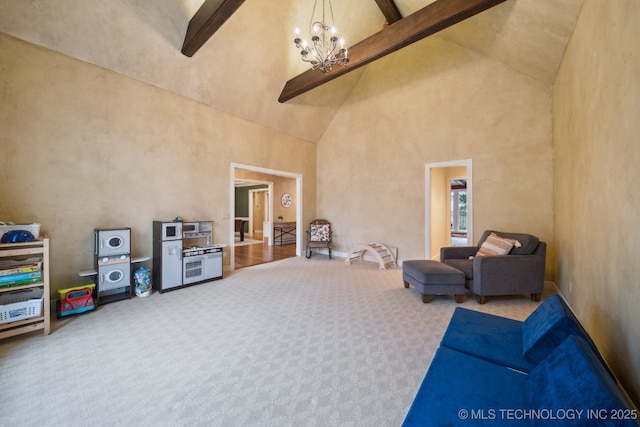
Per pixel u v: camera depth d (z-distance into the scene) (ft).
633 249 4.71
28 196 9.63
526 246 11.03
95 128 11.13
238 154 16.71
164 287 12.01
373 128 19.08
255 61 14.55
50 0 9.07
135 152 12.31
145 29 11.03
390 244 18.31
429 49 16.47
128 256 11.09
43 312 7.94
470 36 13.61
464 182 33.88
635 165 4.68
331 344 7.39
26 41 9.50
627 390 4.84
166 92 13.34
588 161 7.39
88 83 10.92
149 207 12.80
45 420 4.76
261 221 37.86
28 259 8.86
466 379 4.13
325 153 21.91
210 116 15.24
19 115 9.42
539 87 13.24
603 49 6.27
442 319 9.05
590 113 7.20
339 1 14.01
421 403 3.67
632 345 4.68
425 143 16.74
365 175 19.54
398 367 6.33
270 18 13.16
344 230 20.80
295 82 16.17
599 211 6.47
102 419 4.79
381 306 10.27
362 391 5.52
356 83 19.76
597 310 6.57
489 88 14.53
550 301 5.55
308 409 5.04
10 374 6.03
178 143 13.84
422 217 16.98
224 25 12.32
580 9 7.98
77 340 7.59
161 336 7.85
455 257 12.95
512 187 13.89
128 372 6.14
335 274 15.38
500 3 9.36
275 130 19.03
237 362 6.54
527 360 4.72
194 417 4.85
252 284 13.32
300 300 10.96
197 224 14.03
